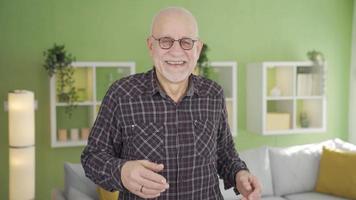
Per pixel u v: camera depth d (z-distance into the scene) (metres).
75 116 3.78
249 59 4.23
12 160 3.12
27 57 3.62
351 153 3.45
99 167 1.09
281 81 4.25
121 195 1.24
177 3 3.99
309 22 4.39
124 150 1.21
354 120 4.50
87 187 2.92
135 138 1.19
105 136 1.20
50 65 3.44
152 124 1.20
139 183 0.97
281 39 4.31
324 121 4.16
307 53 4.24
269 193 3.52
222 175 1.37
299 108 4.46
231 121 3.98
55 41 3.68
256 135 4.34
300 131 4.10
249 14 4.20
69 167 3.00
